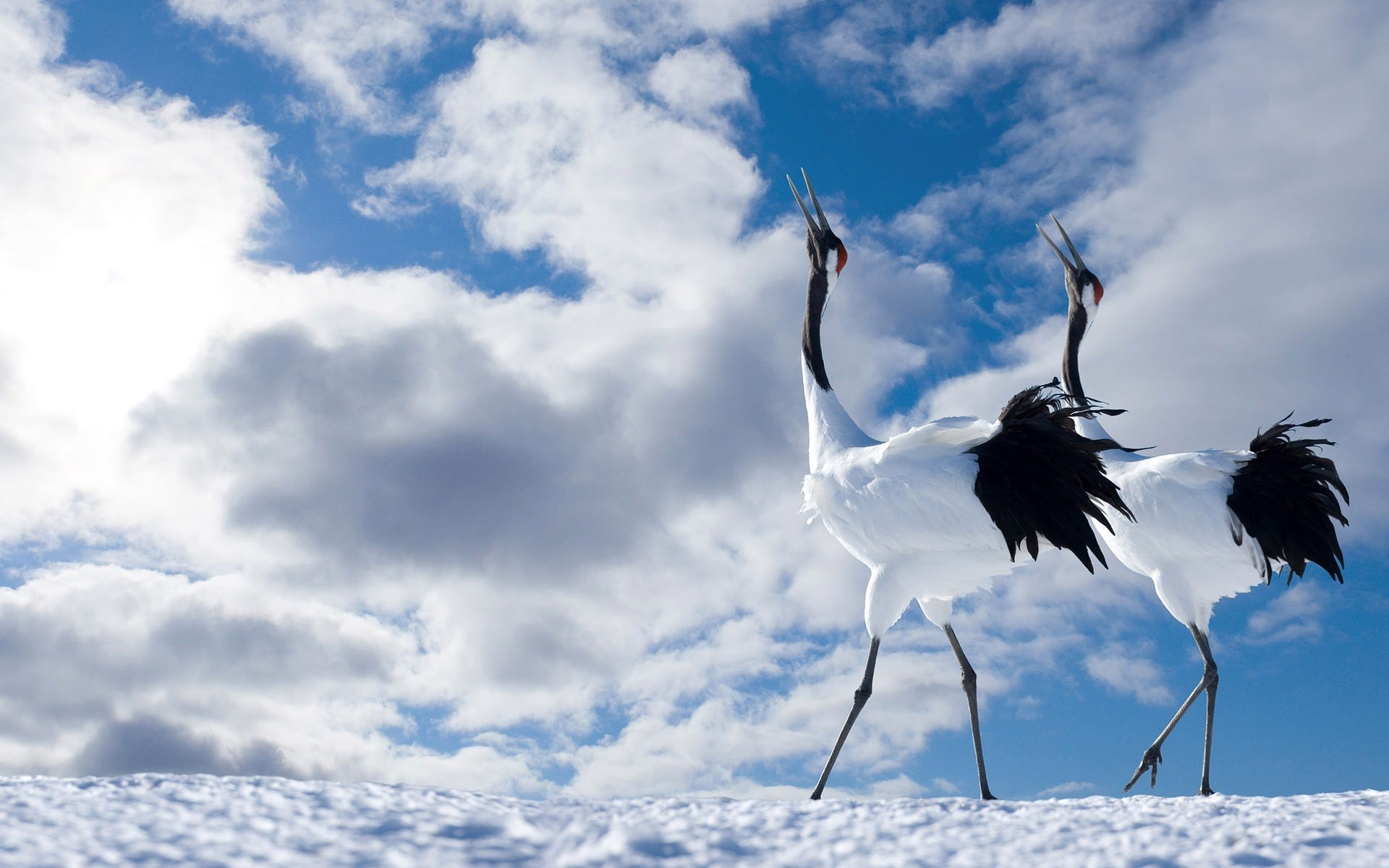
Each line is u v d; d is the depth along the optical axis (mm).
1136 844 3168
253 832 2922
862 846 3123
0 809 3047
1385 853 3049
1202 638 8180
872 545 7629
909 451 7535
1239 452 8172
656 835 3127
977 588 7594
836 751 7320
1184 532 8078
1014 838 3227
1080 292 10797
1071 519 7082
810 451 8516
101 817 3000
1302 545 7895
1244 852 3057
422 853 2824
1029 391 7457
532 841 3035
